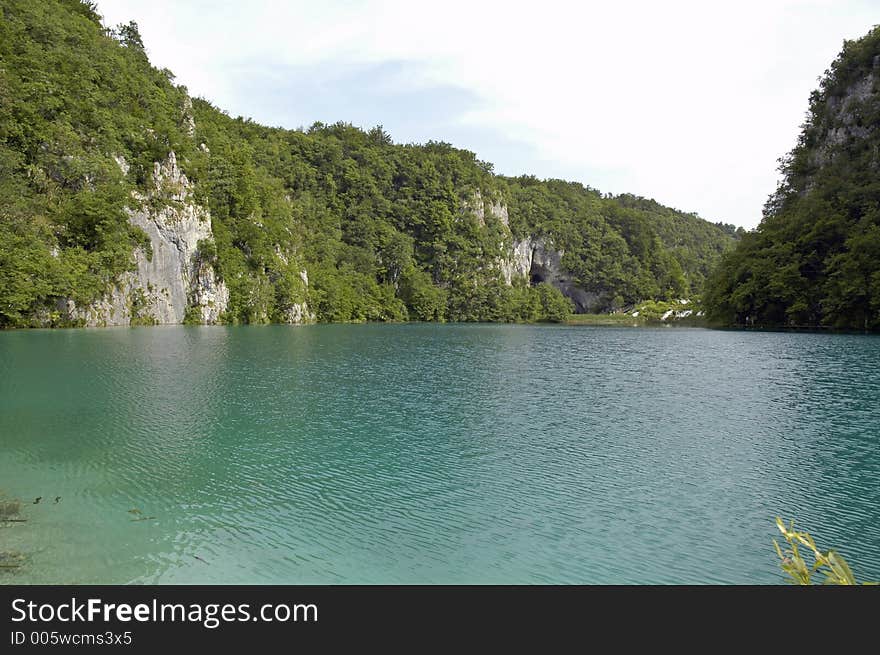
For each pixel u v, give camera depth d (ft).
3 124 231.09
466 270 590.96
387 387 105.40
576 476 57.16
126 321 255.70
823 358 153.99
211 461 60.08
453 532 44.42
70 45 290.56
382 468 58.95
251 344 187.93
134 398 89.86
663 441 69.72
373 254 515.09
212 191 342.44
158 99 330.34
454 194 614.34
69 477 54.34
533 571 39.11
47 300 223.30
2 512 45.88
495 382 112.88
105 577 36.88
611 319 561.84
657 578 38.45
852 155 318.65
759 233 330.75
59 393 92.38
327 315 413.80
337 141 593.42
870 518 47.80
